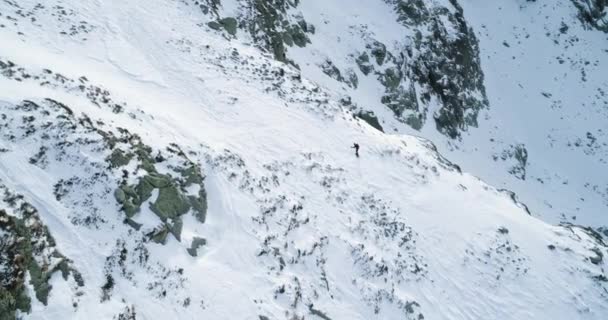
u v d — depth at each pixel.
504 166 48.00
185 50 25.58
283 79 27.56
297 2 41.94
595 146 54.69
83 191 13.91
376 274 19.20
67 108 15.46
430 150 31.25
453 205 25.53
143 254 14.04
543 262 24.73
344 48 41.91
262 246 16.91
